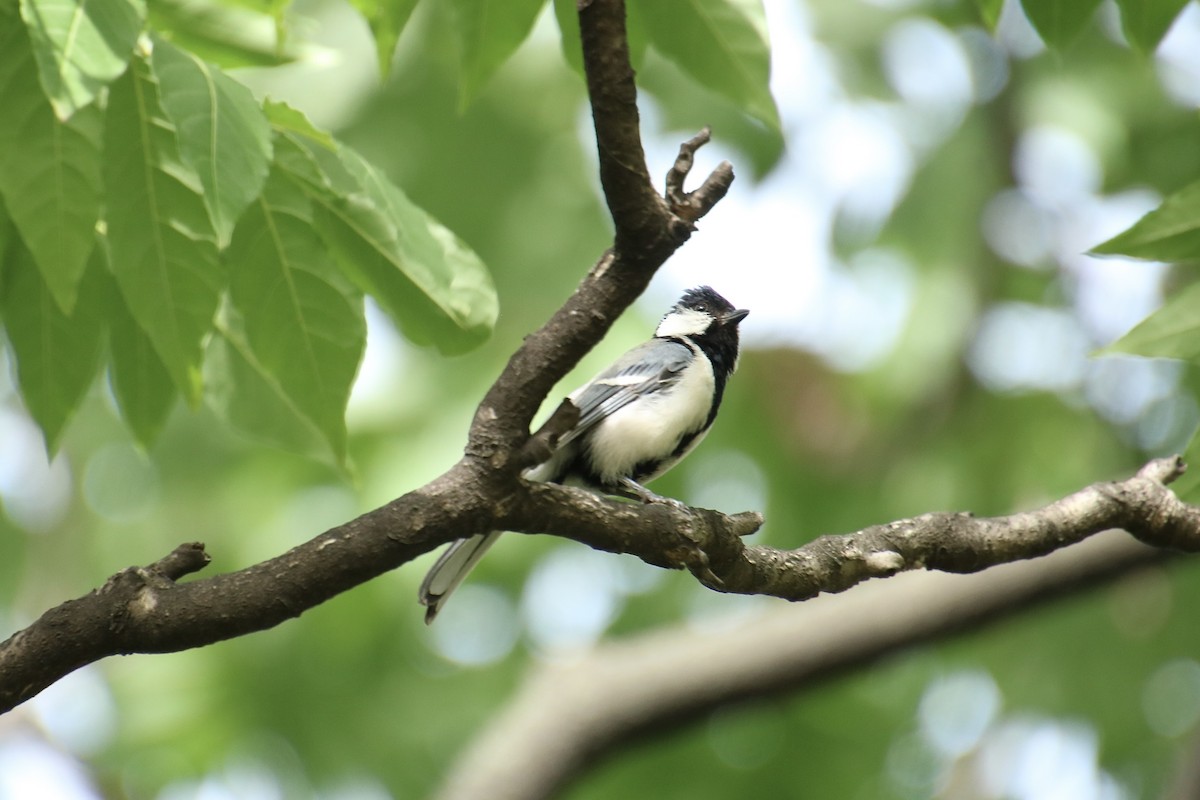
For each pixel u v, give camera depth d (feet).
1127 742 40.86
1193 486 21.12
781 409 43.34
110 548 42.78
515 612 43.62
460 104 20.39
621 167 15.80
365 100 38.73
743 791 42.27
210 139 14.14
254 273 18.34
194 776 41.34
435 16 37.32
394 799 41.06
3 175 15.70
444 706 42.42
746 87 19.81
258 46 19.74
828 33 42.22
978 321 43.60
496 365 37.81
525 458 16.40
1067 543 20.35
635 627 44.27
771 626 36.65
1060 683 41.52
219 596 15.46
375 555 15.96
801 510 43.86
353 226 18.34
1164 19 20.42
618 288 16.49
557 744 35.04
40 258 15.83
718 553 18.28
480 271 18.72
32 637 15.14
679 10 19.45
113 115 15.85
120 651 15.47
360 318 18.66
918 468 43.88
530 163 40.04
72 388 19.34
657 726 35.86
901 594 36.04
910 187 43.29
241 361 21.11
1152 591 41.88
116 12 13.23
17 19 15.64
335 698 41.91
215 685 41.34
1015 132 43.04
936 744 44.09
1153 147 43.32
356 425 37.37
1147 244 19.11
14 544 43.45
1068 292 45.29
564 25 20.08
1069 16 20.57
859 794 42.45
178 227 16.38
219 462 40.93
